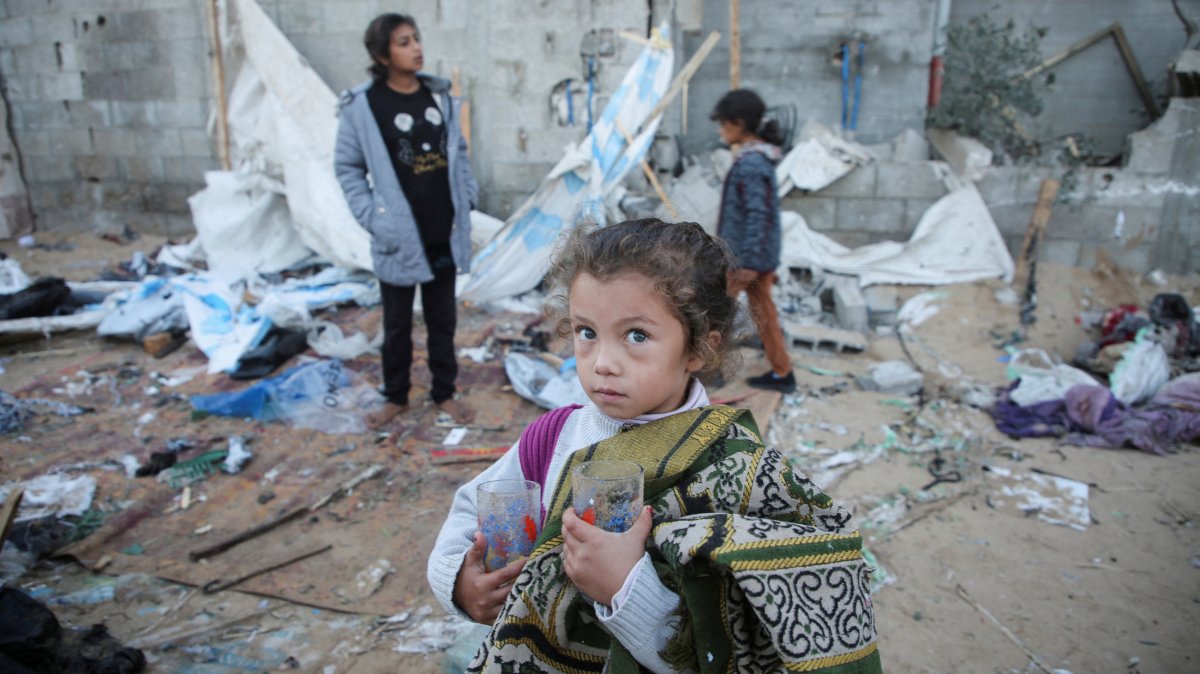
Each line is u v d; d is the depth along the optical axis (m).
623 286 1.04
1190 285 6.15
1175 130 6.14
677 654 0.98
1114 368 4.74
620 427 1.15
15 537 3.08
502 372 4.93
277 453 3.94
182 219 8.55
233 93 6.76
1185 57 6.29
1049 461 3.96
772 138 4.46
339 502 3.52
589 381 1.09
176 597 2.83
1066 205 6.40
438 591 1.20
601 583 0.96
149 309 5.49
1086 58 7.49
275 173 6.57
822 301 6.31
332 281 6.20
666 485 1.05
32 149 8.94
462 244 4.09
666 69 6.14
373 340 5.27
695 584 0.96
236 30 6.56
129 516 3.34
